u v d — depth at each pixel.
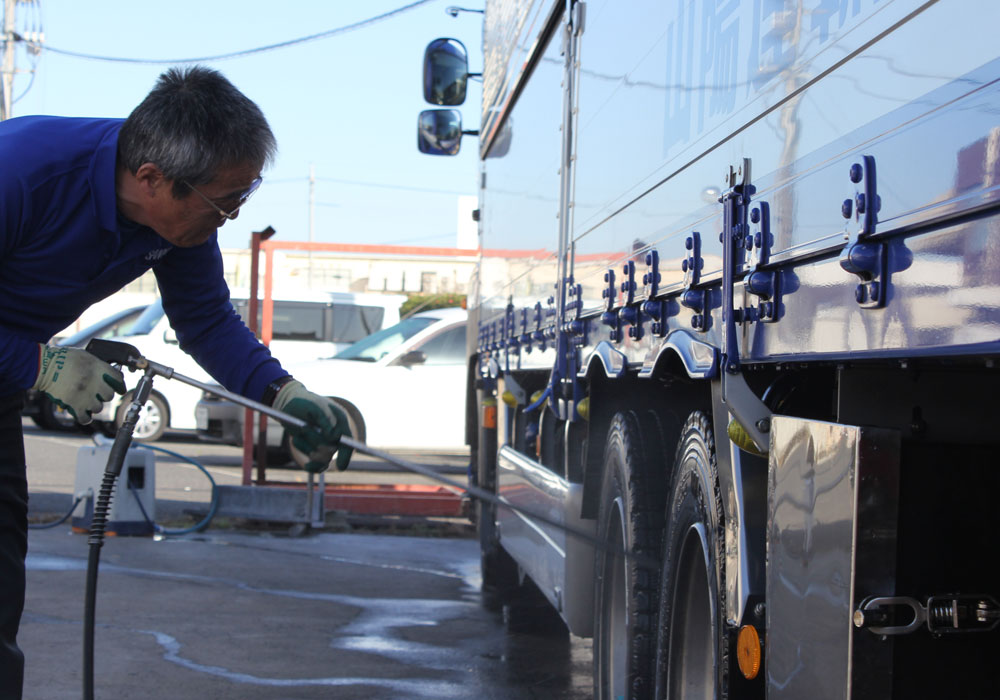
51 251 2.42
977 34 1.50
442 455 17.53
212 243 3.00
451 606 7.16
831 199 1.97
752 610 2.41
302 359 19.33
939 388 1.94
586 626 4.50
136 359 2.60
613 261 3.92
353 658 5.68
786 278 2.20
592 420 4.27
